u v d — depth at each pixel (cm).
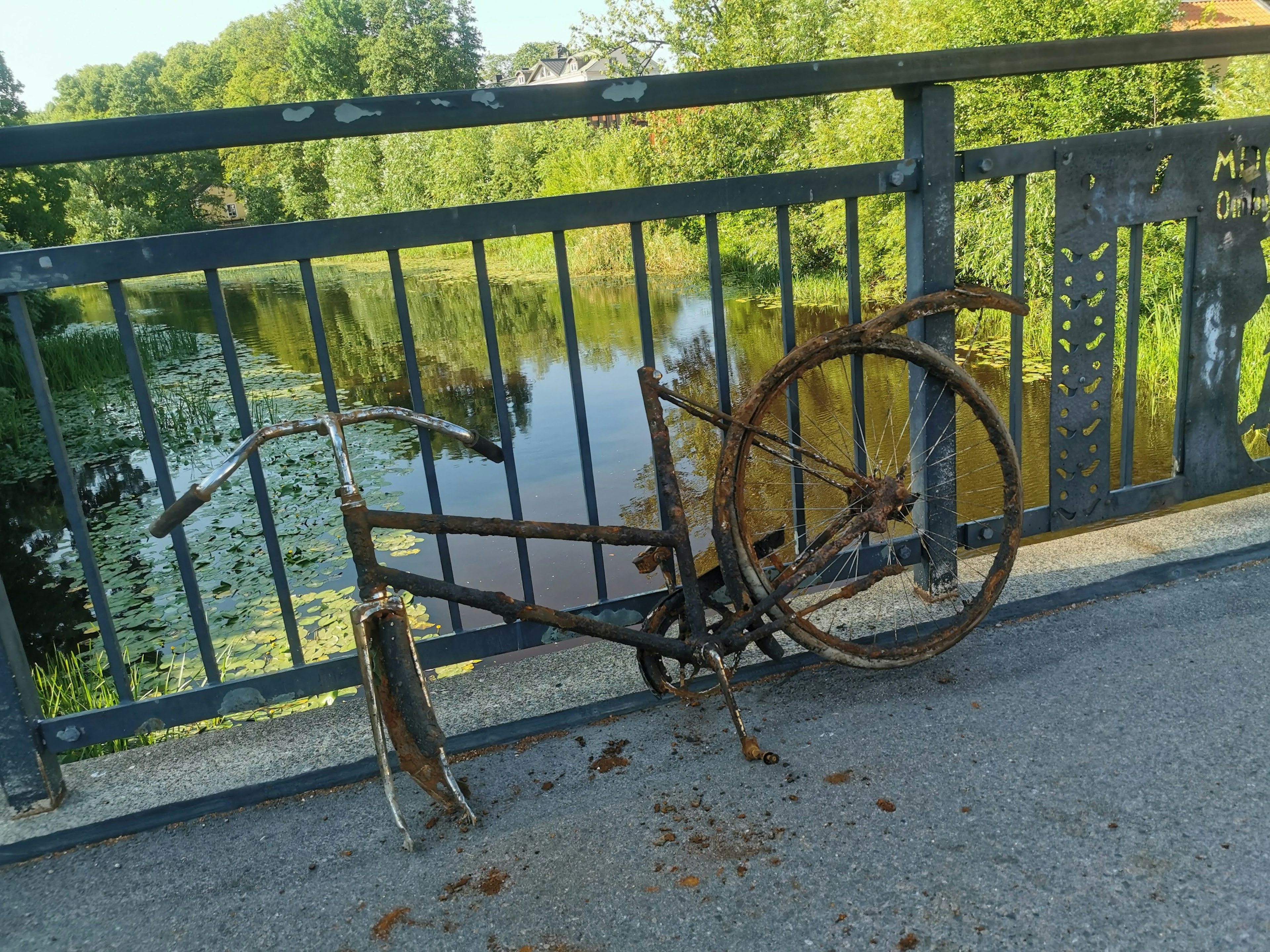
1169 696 205
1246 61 859
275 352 1374
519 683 239
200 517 592
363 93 7050
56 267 181
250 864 180
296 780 203
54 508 688
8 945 164
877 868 160
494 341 212
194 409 977
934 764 188
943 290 235
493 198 3909
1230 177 255
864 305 1062
